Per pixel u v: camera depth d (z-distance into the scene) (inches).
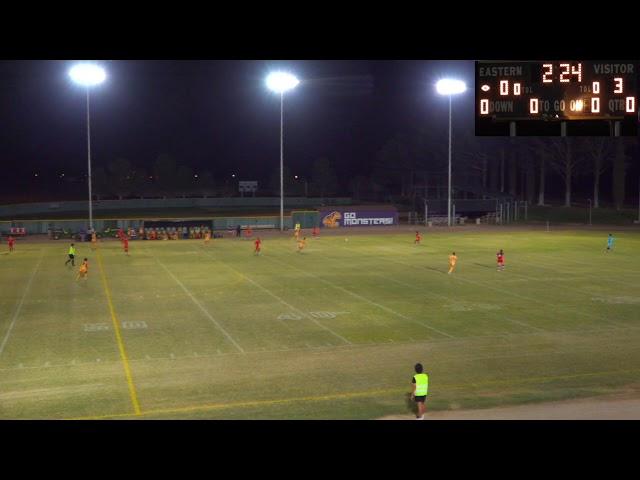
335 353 991.0
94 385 835.4
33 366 919.0
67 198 5009.8
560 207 4094.5
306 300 1389.0
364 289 1515.7
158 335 1094.4
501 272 1771.7
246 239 2704.2
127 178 5305.1
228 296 1432.1
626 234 2930.6
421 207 4072.3
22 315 1242.6
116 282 1611.7
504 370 908.6
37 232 2864.2
